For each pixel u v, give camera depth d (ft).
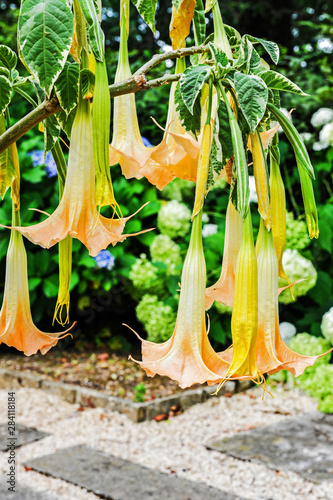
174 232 18.25
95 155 4.46
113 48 35.81
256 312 4.42
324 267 19.47
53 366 18.39
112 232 4.58
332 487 11.15
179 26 5.21
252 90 4.45
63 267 4.95
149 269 17.58
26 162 19.22
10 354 19.69
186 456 12.75
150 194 19.57
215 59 4.56
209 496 10.79
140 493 10.84
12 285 5.06
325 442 13.34
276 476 11.67
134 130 5.08
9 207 19.12
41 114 4.68
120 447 13.21
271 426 14.43
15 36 24.85
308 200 4.62
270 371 4.50
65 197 4.53
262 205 4.54
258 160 4.55
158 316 17.20
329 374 15.94
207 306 5.02
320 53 24.67
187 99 4.48
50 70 4.31
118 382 16.96
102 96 4.44
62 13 4.31
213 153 4.66
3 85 4.95
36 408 15.62
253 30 29.09
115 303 21.86
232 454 12.67
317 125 18.70
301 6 36.83
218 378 4.37
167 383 16.94
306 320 18.02
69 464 12.10
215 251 17.95
